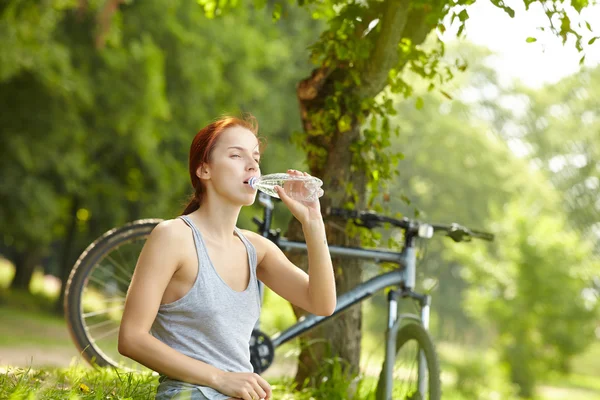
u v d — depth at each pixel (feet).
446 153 112.57
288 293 9.79
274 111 72.43
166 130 63.62
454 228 14.53
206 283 8.75
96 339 16.31
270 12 74.08
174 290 8.79
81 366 15.38
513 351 60.75
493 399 57.06
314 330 16.75
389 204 17.28
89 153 62.39
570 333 60.95
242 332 9.02
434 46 19.84
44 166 57.16
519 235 63.05
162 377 9.06
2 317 60.13
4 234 59.36
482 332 103.96
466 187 112.06
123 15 61.21
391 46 16.37
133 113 58.18
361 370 17.12
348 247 14.71
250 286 9.14
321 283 9.37
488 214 111.96
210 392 8.46
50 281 113.50
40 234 58.08
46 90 54.54
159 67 58.59
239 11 66.80
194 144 9.20
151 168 63.00
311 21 77.20
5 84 54.80
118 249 16.40
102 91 57.16
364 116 17.12
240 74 67.26
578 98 137.08
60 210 60.23
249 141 9.13
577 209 132.87
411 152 113.29
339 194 16.76
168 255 8.61
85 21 56.03
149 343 8.38
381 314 83.87
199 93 64.28
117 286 16.52
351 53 16.25
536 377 60.70
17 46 47.57
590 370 103.71
